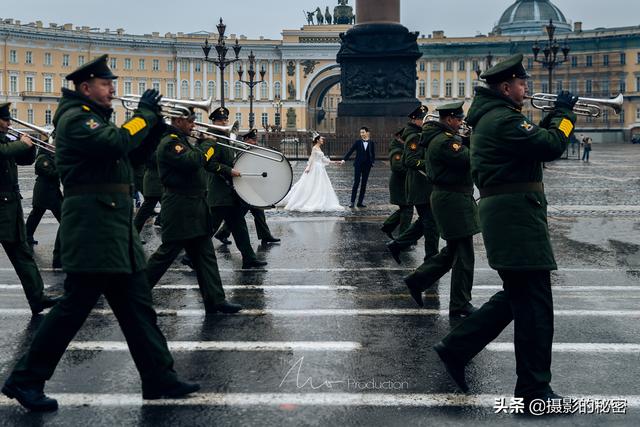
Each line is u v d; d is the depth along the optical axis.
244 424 5.26
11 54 98.81
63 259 5.54
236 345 7.11
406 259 11.88
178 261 11.95
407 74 40.00
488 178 5.69
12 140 9.40
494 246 5.65
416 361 6.62
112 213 5.55
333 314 8.28
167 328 7.73
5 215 8.09
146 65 112.12
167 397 5.76
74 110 5.48
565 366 6.45
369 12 39.88
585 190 24.38
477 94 5.88
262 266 11.23
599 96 109.06
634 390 5.89
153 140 5.91
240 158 10.76
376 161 40.03
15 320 8.12
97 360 6.65
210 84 115.06
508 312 5.83
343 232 14.96
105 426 5.25
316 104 122.81
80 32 105.81
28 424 5.29
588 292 9.34
